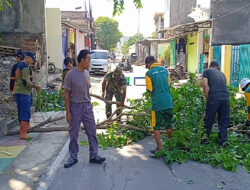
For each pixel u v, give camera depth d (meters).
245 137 6.30
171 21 31.81
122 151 5.78
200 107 7.19
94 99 12.26
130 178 4.54
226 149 5.50
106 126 6.84
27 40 15.27
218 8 16.48
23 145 6.06
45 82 14.74
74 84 4.85
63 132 7.06
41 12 15.64
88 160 5.29
